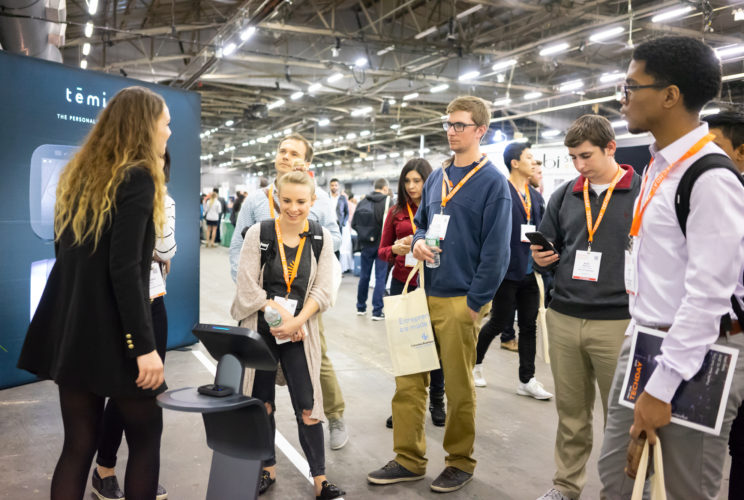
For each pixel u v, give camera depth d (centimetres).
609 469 137
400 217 317
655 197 124
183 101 410
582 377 199
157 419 157
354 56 1224
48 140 336
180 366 378
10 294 326
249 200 262
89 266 141
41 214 337
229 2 980
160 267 209
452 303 219
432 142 2545
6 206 321
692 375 110
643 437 119
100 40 1060
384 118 2030
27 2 519
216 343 142
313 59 1188
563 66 1239
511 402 332
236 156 3638
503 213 211
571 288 198
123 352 143
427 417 312
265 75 1270
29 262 334
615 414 136
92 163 146
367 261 574
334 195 945
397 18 1173
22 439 261
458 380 222
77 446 150
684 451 119
